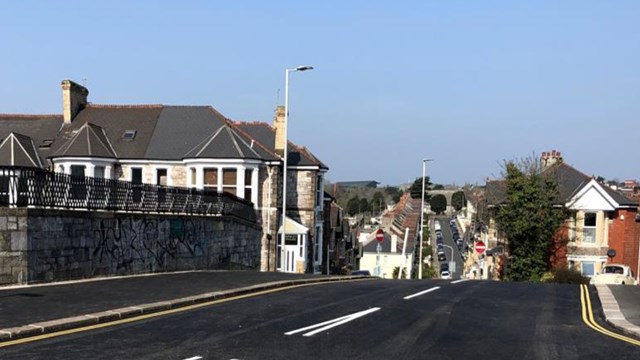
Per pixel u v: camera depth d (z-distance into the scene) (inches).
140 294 512.4
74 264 587.2
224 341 349.4
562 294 654.5
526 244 1359.5
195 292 544.1
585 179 1470.2
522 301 586.6
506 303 568.7
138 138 1312.7
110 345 327.9
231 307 485.4
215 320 418.9
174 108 1397.6
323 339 364.5
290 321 424.2
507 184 1413.6
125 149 1284.4
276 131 1346.0
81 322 381.7
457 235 4084.6
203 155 1200.2
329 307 499.8
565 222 1365.7
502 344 366.3
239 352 322.3
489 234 1834.4
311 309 485.7
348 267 2260.1
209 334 367.9
